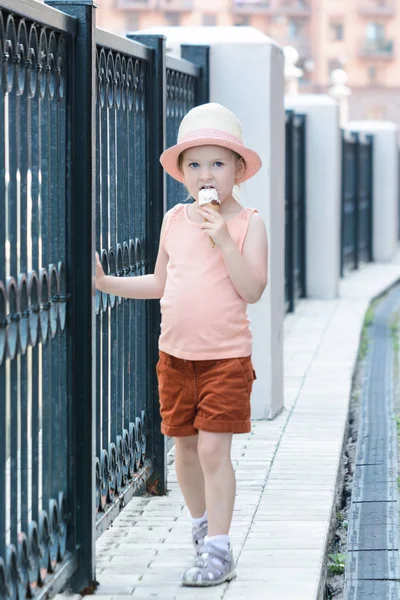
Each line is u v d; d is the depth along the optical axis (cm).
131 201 658
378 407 1080
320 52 9919
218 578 529
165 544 598
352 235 2458
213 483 523
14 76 430
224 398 514
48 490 489
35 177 468
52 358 498
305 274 1884
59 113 499
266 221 925
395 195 2856
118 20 9450
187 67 846
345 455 889
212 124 516
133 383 661
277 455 803
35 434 470
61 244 504
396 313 1828
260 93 919
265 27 9706
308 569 554
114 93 606
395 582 588
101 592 523
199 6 9519
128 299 641
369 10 9944
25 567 457
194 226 527
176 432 532
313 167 1864
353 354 1298
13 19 427
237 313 519
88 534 521
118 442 619
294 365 1221
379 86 10056
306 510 663
